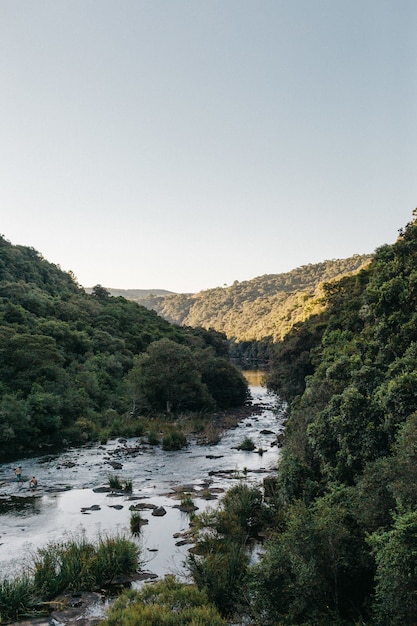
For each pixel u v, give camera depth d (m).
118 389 74.81
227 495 30.03
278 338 173.00
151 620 15.41
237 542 22.44
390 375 23.78
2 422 45.62
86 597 19.16
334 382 30.25
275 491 29.61
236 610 17.11
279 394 72.62
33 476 38.06
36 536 25.25
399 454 15.09
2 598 18.06
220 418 70.31
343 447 20.97
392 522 14.47
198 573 19.27
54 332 80.12
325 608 14.48
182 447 49.50
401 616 11.64
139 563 21.97
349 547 14.90
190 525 26.42
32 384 55.66
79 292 149.75
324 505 16.77
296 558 14.55
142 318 130.00
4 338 58.09
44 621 17.42
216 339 134.00
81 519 27.91
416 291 29.19
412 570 11.44
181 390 70.12
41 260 155.12
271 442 51.78
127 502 31.23
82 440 52.81
